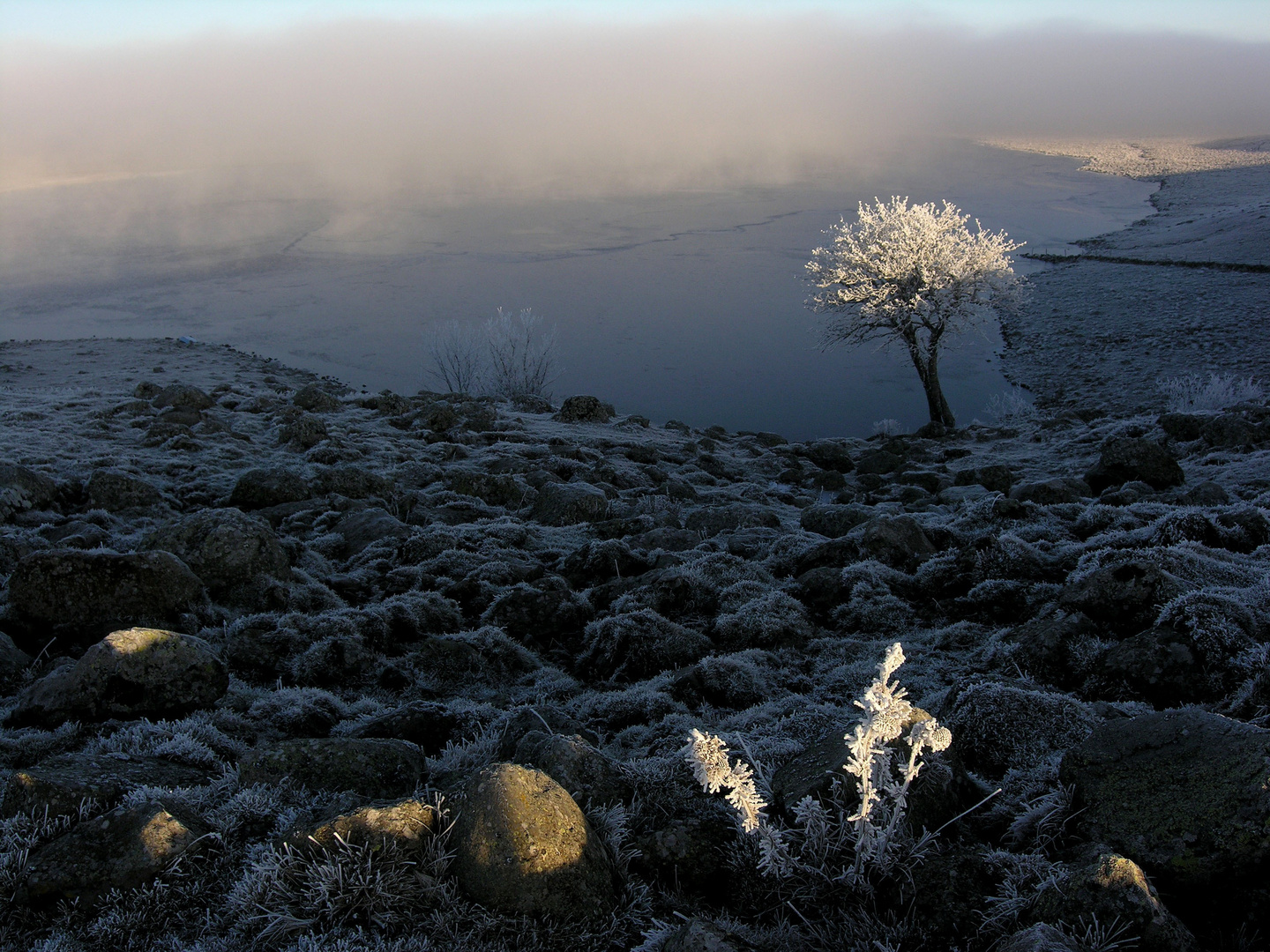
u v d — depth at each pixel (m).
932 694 5.99
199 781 4.70
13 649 7.21
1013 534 9.79
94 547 11.30
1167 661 5.35
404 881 3.35
